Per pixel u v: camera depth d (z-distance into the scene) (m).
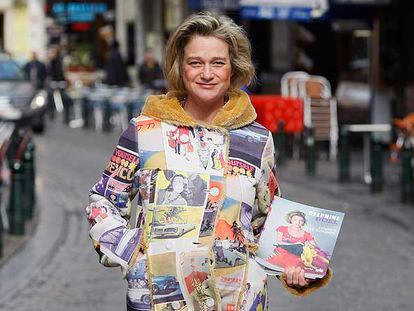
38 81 29.73
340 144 16.64
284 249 4.31
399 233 12.14
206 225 4.24
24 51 43.88
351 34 21.58
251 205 4.34
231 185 4.28
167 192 4.27
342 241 11.60
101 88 29.25
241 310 4.26
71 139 24.23
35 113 24.78
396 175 17.36
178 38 4.39
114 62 29.80
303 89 20.69
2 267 10.27
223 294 4.25
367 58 21.14
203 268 4.22
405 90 20.56
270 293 9.09
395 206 14.19
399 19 20.61
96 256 10.88
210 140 4.32
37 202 14.52
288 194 15.24
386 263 10.36
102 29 42.06
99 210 4.39
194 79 4.36
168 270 4.23
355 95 21.19
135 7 36.12
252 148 4.34
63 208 14.06
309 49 23.33
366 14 20.48
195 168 4.29
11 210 11.92
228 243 4.24
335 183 16.52
